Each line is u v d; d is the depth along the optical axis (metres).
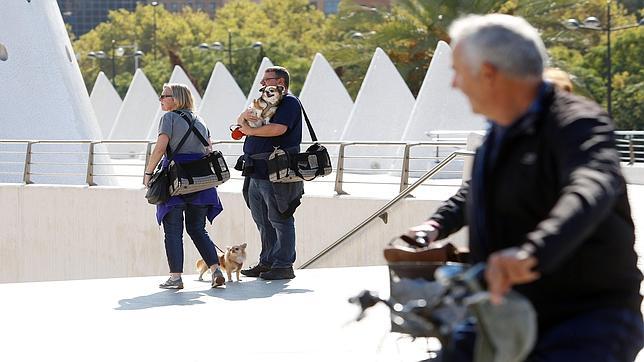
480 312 4.96
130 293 16.52
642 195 33.72
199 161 16.11
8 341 12.84
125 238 31.91
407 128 48.41
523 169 5.19
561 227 4.57
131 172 50.62
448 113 48.28
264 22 146.12
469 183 5.71
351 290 16.30
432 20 70.38
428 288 5.66
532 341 4.93
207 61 129.88
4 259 34.66
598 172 4.77
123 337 13.01
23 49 41.41
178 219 16.50
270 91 16.22
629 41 94.50
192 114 16.19
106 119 77.06
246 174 16.77
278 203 16.83
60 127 41.44
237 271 17.41
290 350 12.03
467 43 5.11
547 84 5.26
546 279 5.28
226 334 13.05
